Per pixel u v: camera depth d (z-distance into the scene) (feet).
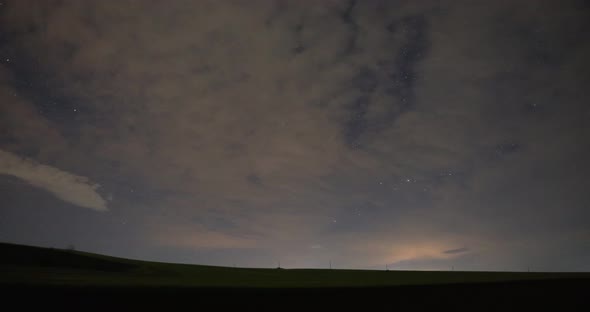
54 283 65.82
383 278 131.44
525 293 84.38
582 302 80.38
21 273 89.76
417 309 71.26
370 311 67.46
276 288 73.15
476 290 84.53
